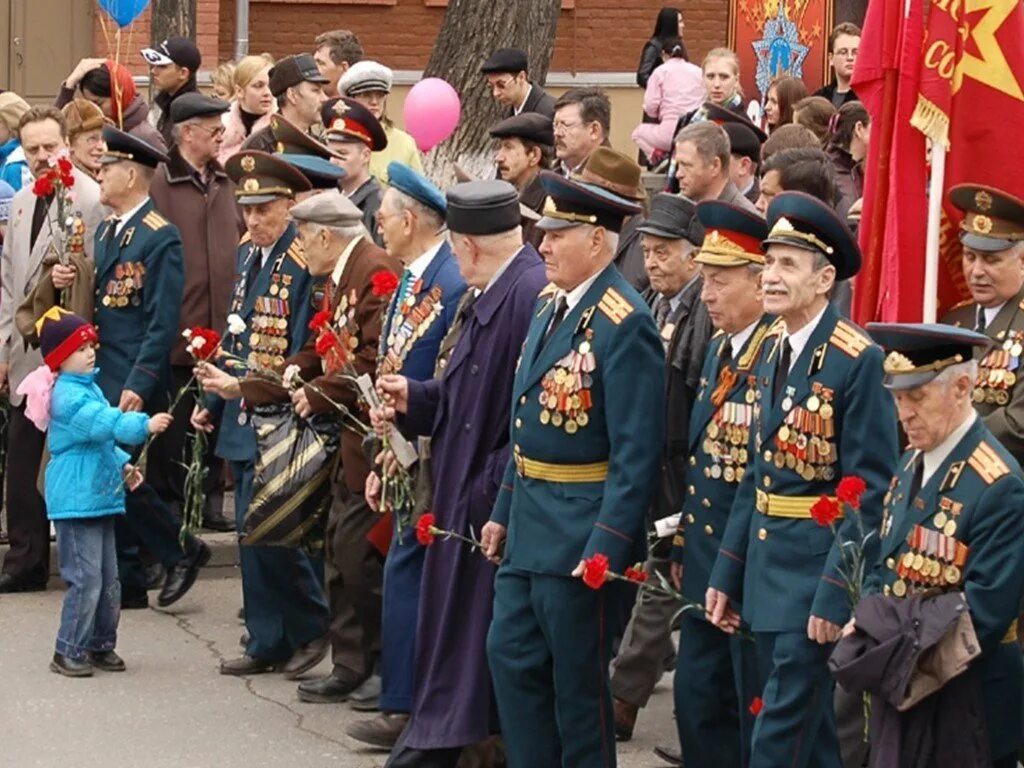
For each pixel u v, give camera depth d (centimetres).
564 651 1127
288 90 1847
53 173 1655
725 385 1143
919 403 967
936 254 1235
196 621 1659
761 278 1104
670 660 1430
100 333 1658
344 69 2022
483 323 1218
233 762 1310
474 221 1212
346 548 1398
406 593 1295
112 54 3027
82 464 1483
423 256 1342
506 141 1642
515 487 1154
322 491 1419
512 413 1159
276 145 1617
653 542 1323
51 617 1662
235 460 1508
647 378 1115
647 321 1119
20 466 1728
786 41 2666
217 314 1808
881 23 1280
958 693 968
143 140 1758
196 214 1811
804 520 1064
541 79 2206
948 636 946
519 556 1141
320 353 1363
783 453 1069
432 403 1254
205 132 1811
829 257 1062
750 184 1559
